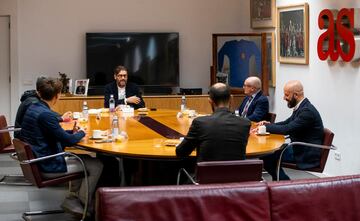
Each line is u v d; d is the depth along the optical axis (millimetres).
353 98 5578
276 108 7500
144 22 8547
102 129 4902
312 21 6395
